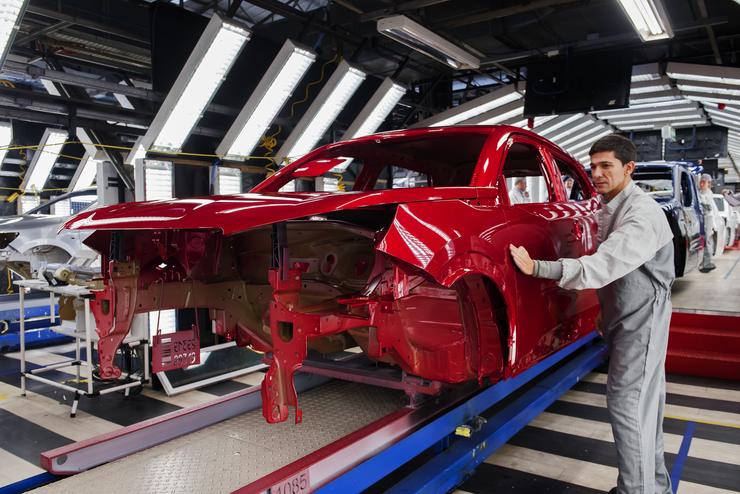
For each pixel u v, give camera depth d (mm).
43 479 2383
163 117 4758
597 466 3098
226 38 4605
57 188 10141
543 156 3312
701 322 5172
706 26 7238
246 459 2354
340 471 2131
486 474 3008
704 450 3330
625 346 2285
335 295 2600
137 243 2617
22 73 5824
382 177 3820
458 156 3344
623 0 5148
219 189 5508
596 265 2178
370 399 3045
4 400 4441
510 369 2494
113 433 2488
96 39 7195
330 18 7434
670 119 11289
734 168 21312
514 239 2553
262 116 5367
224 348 4957
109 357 2547
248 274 2955
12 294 6465
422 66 9297
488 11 7172
